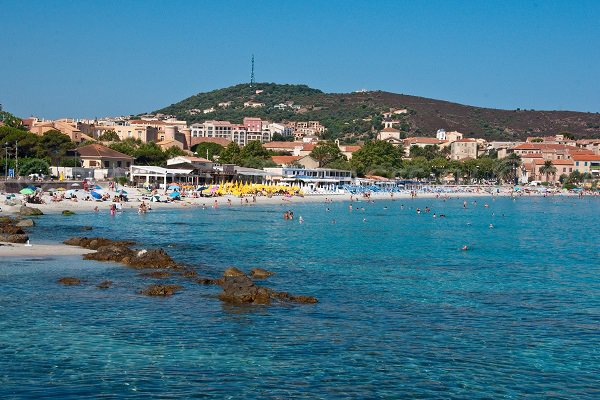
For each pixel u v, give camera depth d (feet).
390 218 422.82
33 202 392.88
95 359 104.06
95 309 133.39
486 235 318.86
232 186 572.10
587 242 291.99
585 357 110.83
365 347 113.70
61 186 492.13
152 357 105.70
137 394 91.20
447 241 285.02
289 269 192.75
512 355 111.34
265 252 230.27
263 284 167.22
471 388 96.22
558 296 160.15
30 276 164.25
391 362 106.22
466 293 161.99
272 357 107.14
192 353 108.06
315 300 146.92
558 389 96.58
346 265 203.41
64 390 91.91
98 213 374.63
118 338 114.83
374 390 94.58
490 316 137.80
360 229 335.26
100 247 208.44
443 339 119.75
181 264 191.93
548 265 214.07
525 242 288.30
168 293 148.15
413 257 226.99
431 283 174.91
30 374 97.19
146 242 248.73
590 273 197.67
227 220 363.76
